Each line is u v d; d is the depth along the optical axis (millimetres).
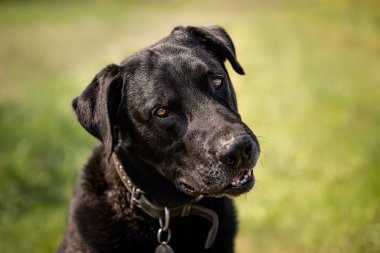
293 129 8438
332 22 20500
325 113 9188
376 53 15320
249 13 28109
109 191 3762
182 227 3697
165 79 3512
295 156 7184
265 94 10727
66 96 11016
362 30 18734
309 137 7961
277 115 9281
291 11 26812
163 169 3619
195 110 3451
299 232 5422
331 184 6215
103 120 3449
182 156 3496
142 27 22656
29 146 7266
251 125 8898
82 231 3705
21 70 15062
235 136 3199
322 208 5617
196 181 3420
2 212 5836
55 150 7383
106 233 3654
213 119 3373
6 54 17219
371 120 8445
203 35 3965
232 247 3865
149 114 3520
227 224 3822
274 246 5355
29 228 5582
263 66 13508
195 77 3533
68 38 19828
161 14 27500
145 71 3592
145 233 3662
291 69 13008
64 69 15211
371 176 5996
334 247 5082
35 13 25906
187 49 3713
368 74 12578
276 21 21641
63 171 6836
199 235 3709
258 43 16547
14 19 23719
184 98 3473
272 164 6977
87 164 3963
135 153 3662
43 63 16000
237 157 3197
